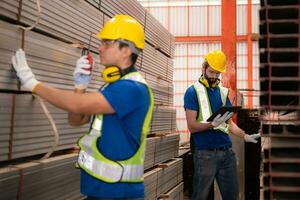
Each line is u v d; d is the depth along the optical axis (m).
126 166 1.70
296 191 1.32
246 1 9.30
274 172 1.33
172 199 4.09
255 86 9.09
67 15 2.29
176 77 9.59
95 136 1.72
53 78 2.14
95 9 2.68
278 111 1.39
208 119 3.06
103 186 1.68
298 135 1.33
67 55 2.30
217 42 9.48
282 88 1.33
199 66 9.52
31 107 1.97
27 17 1.91
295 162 1.32
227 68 4.81
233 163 3.33
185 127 9.42
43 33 2.12
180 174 4.62
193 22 9.66
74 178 2.36
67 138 2.34
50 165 2.06
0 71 1.72
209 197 4.56
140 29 1.84
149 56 3.75
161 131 4.07
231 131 3.58
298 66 1.28
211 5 9.60
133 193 1.72
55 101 1.62
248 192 4.27
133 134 1.71
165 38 4.43
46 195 2.03
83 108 1.61
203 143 3.25
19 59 1.72
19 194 1.81
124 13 3.18
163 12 9.77
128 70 1.77
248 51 9.12
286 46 1.31
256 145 4.25
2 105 1.74
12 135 1.82
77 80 1.79
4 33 1.73
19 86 1.89
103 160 1.69
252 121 4.23
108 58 1.77
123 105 1.64
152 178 3.41
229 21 4.93
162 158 3.97
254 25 9.19
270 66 1.29
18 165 1.90
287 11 1.30
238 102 5.27
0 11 1.71
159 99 4.12
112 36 1.76
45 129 2.09
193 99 3.26
